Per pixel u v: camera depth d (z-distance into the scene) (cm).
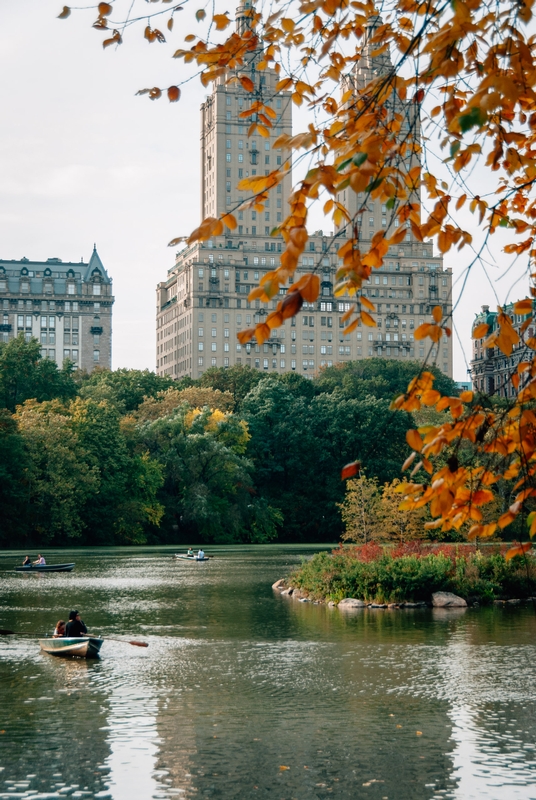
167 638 3753
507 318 818
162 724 2295
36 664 3152
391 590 4953
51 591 5738
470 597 4972
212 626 4109
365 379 17825
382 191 743
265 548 11544
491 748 2088
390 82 747
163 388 16525
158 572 7412
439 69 696
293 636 3788
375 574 4994
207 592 5688
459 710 2459
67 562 8638
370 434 12731
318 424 13712
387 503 7119
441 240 812
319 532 13262
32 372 14100
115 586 6106
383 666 3097
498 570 5131
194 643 3616
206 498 12112
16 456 10406
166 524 12794
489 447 824
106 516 11550
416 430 817
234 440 13112
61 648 3328
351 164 707
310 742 2131
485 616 4416
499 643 3578
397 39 799
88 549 10912
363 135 720
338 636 3784
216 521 12075
